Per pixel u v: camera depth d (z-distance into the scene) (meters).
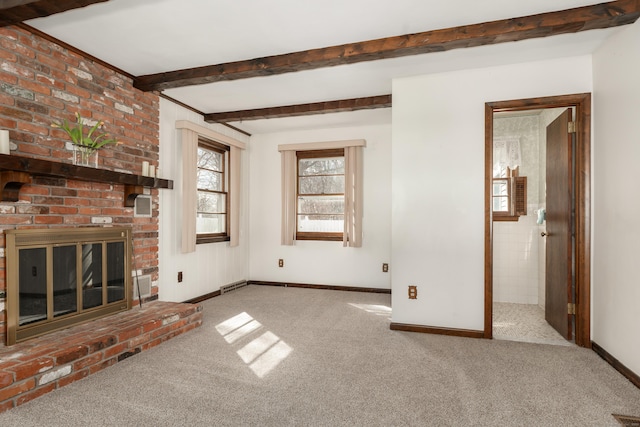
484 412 1.82
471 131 3.04
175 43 2.66
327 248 5.12
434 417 1.77
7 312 2.20
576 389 2.07
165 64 3.03
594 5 2.16
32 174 2.38
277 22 2.37
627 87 2.27
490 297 2.98
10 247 2.23
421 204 3.16
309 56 2.77
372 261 4.92
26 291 2.32
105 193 2.96
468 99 3.05
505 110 3.04
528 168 4.33
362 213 4.94
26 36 2.39
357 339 2.93
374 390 2.04
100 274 2.86
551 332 3.17
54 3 1.96
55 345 2.20
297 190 5.32
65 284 2.58
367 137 4.95
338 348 2.71
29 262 2.35
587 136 2.76
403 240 3.20
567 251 2.94
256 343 2.81
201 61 2.97
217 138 4.50
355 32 2.50
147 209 3.41
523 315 3.76
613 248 2.43
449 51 2.73
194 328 3.19
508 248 4.38
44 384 1.96
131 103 3.26
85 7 2.17
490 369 2.34
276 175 5.40
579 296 2.80
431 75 3.16
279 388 2.06
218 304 4.14
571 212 2.91
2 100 2.25
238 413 1.79
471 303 3.04
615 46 2.42
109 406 1.85
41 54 2.49
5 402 1.79
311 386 2.09
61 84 2.63
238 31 2.48
